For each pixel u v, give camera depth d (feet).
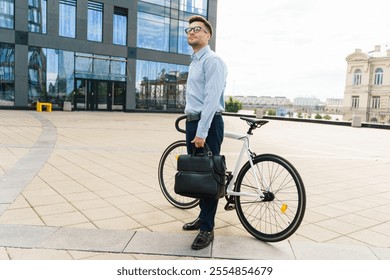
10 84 76.07
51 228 10.91
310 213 13.52
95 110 86.79
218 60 10.05
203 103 10.31
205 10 100.78
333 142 41.27
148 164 22.00
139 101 92.73
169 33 95.50
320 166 24.11
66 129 41.04
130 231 10.87
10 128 39.22
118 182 17.17
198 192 9.84
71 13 82.07
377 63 170.19
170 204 13.84
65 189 15.53
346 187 18.11
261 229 11.07
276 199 11.79
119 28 88.94
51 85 80.12
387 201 15.62
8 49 75.36
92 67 85.20
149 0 91.40
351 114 178.09
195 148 10.54
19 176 17.43
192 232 11.02
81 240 10.09
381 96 169.68
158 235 10.64
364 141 43.75
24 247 9.56
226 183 11.14
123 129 44.78
